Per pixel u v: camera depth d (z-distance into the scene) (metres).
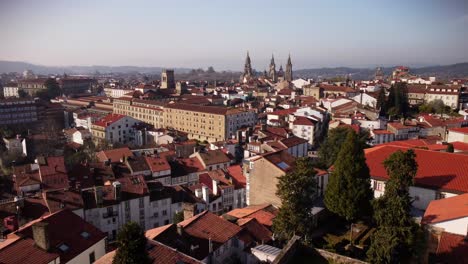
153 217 80.69
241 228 53.59
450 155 69.25
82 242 50.69
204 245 48.47
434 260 45.22
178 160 119.44
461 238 45.41
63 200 71.25
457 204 51.66
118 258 33.38
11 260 42.12
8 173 136.00
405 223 47.72
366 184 61.12
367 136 137.50
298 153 134.50
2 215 66.62
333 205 62.91
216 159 122.69
